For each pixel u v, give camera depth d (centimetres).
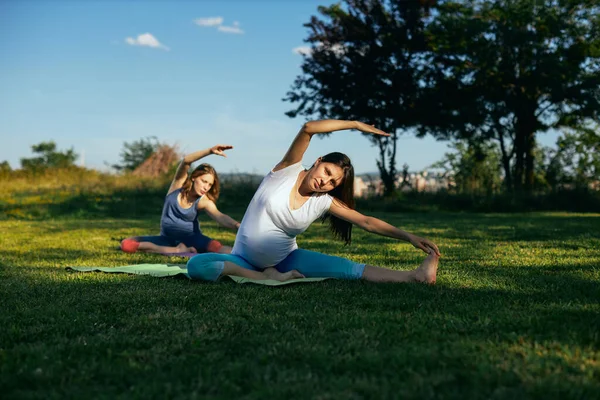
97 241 794
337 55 2606
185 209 648
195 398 185
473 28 2286
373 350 233
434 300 337
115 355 231
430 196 2098
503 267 493
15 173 2288
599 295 350
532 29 2305
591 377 200
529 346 234
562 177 2439
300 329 271
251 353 232
